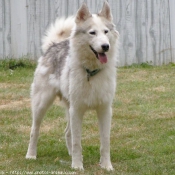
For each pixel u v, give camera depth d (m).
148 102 15.31
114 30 9.34
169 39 21.28
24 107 14.73
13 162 9.72
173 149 10.26
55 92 10.12
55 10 20.55
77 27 9.20
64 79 9.52
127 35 20.97
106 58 8.94
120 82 17.95
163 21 21.16
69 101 9.46
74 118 9.26
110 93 9.22
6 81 18.12
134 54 21.12
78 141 9.28
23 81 18.14
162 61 21.34
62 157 10.27
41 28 20.55
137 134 11.80
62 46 10.24
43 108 10.20
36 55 20.67
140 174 8.79
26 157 10.17
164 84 17.72
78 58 9.14
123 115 13.70
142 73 19.56
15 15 20.33
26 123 13.08
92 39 8.99
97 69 9.09
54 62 10.12
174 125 12.55
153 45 21.19
